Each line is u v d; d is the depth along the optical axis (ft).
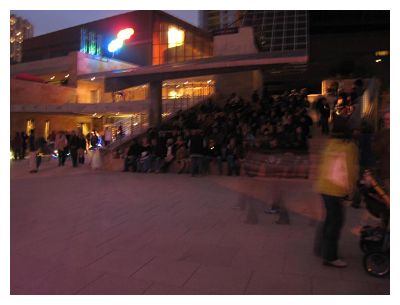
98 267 14.19
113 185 34.06
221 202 25.96
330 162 14.02
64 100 103.30
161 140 44.21
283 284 12.57
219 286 12.46
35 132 92.12
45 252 15.85
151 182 35.83
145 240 17.47
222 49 67.97
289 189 27.63
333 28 90.58
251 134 38.70
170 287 12.42
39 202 26.48
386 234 13.29
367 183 14.26
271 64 45.91
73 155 51.44
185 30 124.47
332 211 13.94
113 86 53.21
